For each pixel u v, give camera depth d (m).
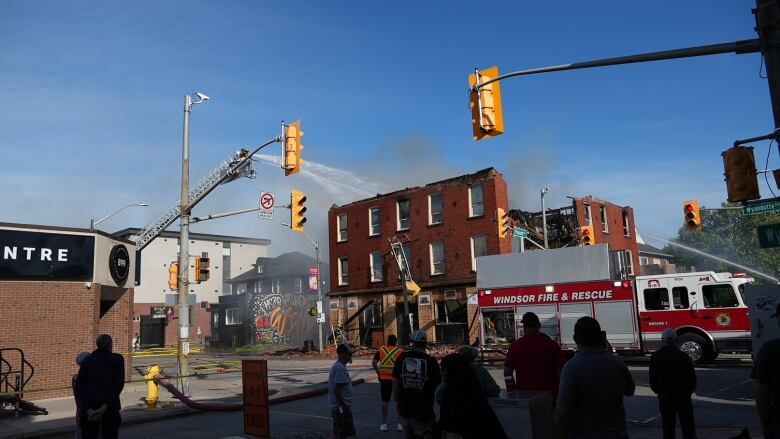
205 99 18.12
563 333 21.41
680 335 19.55
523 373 6.54
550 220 38.09
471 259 33.88
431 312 35.12
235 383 19.95
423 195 36.91
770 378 4.34
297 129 16.31
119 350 19.62
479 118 9.94
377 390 17.23
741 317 18.77
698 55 8.08
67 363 16.72
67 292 16.98
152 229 34.47
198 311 64.94
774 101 7.50
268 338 50.94
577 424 4.20
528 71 9.49
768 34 7.60
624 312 20.44
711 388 14.48
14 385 15.58
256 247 73.69
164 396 16.33
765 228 8.55
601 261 21.06
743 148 8.27
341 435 8.64
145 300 63.72
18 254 16.16
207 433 11.27
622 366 4.31
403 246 37.69
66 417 13.11
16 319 15.99
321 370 24.70
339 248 41.78
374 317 38.59
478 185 34.38
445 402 5.23
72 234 17.28
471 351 6.20
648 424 10.56
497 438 5.09
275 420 12.48
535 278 22.28
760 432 9.12
